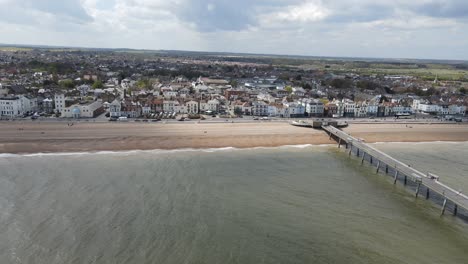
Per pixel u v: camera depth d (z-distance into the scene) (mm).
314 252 64500
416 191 94438
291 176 104750
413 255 65625
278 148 137375
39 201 80438
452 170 115250
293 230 71875
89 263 58719
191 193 87875
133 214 75562
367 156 130375
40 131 141125
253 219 75625
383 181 104000
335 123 172375
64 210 76375
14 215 73562
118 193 86125
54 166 105250
